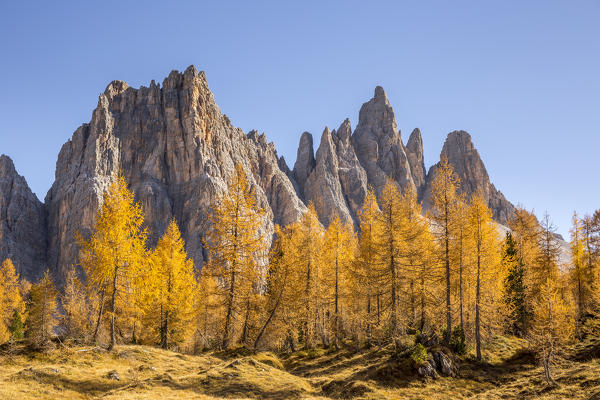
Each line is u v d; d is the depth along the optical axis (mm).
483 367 28656
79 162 150625
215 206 35281
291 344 43156
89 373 23328
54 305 56000
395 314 31234
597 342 31875
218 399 20391
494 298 34125
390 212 32500
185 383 22953
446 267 31562
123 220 29578
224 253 34125
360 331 36812
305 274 39812
